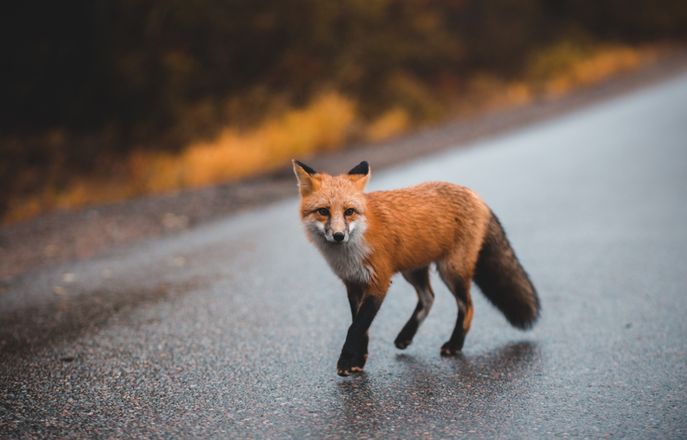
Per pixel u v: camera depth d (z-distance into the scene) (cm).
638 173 2861
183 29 4419
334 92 4644
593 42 7944
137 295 1584
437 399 1013
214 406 1007
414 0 5803
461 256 1253
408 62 5731
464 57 6444
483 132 4269
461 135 4184
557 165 3127
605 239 1941
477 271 1331
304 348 1239
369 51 5175
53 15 4088
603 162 3141
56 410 1002
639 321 1318
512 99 5644
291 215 2436
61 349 1252
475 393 1030
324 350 1228
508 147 3681
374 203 1191
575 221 2162
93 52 4131
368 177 1236
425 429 918
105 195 3186
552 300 1471
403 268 1215
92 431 934
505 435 895
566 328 1305
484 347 1234
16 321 1415
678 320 1312
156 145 4081
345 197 1145
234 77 4697
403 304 1488
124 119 4181
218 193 2830
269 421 953
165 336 1313
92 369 1157
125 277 1736
